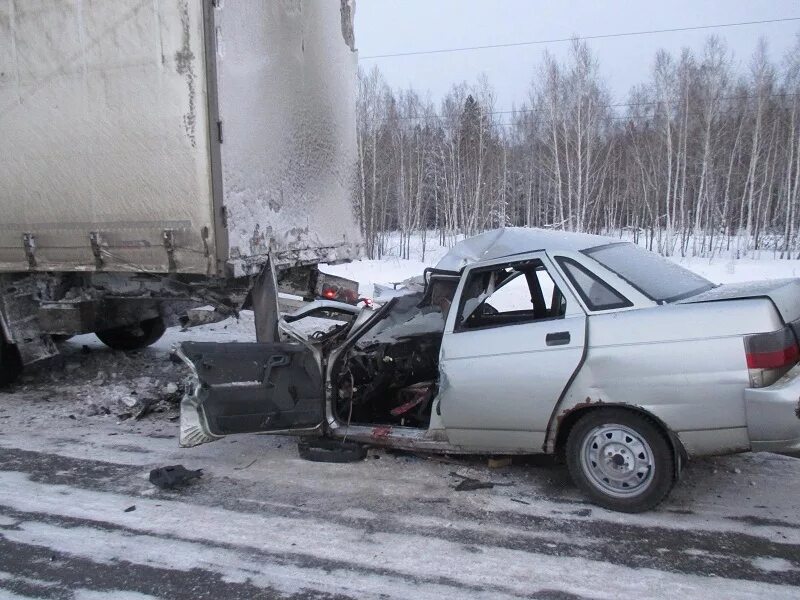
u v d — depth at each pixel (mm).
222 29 5355
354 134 7914
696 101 36062
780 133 36250
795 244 32625
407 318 5480
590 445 4070
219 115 5336
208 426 4395
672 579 3264
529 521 3953
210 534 3885
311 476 4754
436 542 3729
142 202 5660
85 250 5984
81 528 3990
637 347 3826
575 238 4723
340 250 7582
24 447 5488
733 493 4262
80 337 10164
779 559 3432
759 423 3500
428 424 4980
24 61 5961
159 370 7984
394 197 45625
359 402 5293
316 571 3443
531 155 44406
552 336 4105
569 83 35125
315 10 6910
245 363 4660
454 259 5277
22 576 3443
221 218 5434
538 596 3156
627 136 43812
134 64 5523
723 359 3602
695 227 33781
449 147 42406
